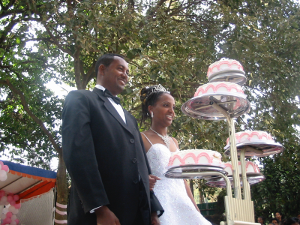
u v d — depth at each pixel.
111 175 1.92
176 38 7.96
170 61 7.84
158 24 8.24
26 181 7.82
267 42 8.98
